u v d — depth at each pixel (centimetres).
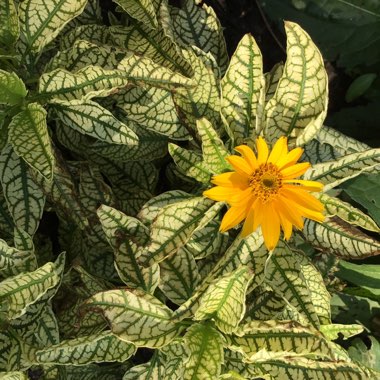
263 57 74
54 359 49
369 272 63
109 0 68
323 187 50
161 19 56
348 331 54
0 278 55
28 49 52
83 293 56
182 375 48
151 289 51
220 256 55
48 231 65
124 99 56
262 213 48
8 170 53
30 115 49
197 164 51
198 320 49
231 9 73
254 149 52
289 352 48
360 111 73
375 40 72
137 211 60
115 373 61
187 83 51
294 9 71
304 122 52
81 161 58
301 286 51
